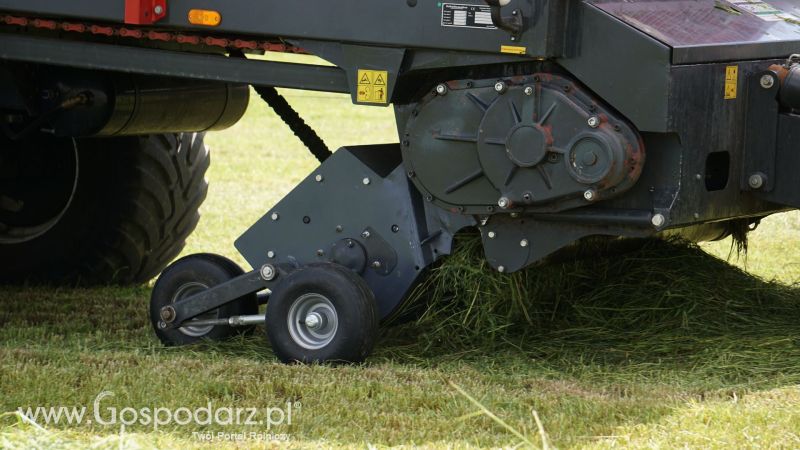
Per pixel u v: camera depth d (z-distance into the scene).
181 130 11.03
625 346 9.41
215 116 11.20
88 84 10.14
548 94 8.36
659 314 9.83
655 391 8.31
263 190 17.78
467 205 8.81
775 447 7.14
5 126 10.77
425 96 8.86
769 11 9.85
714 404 7.96
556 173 8.38
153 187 12.12
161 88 10.52
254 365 8.89
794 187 8.66
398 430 7.57
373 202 9.16
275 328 9.05
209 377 8.55
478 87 8.62
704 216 8.57
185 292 9.72
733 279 10.40
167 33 9.48
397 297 9.14
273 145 22.11
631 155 8.23
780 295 10.38
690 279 10.11
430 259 9.08
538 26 8.22
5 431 7.30
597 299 9.99
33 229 12.19
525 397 8.17
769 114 8.70
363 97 8.86
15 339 10.00
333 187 9.29
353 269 9.21
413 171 8.97
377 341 9.69
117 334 10.16
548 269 9.73
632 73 8.16
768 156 8.73
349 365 8.87
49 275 12.24
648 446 7.19
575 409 7.93
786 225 14.84
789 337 9.41
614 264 10.22
